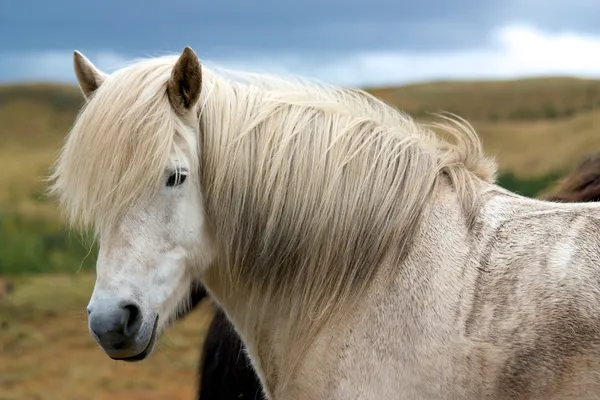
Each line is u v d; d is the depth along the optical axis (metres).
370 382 2.68
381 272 2.77
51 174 3.07
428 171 2.89
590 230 2.66
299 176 2.85
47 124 59.22
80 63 2.93
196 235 2.82
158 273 2.71
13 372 9.52
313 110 2.96
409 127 3.06
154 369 9.85
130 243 2.68
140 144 2.65
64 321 11.96
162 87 2.75
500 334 2.55
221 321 4.13
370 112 3.06
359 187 2.85
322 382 2.79
